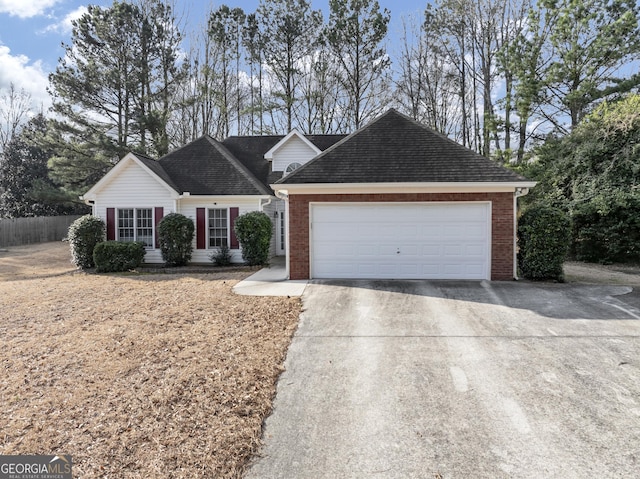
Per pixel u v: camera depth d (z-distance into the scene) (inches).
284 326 282.7
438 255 432.8
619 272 499.2
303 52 1170.6
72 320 308.3
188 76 1074.7
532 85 750.5
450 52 1109.7
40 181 1019.3
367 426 162.4
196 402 179.0
